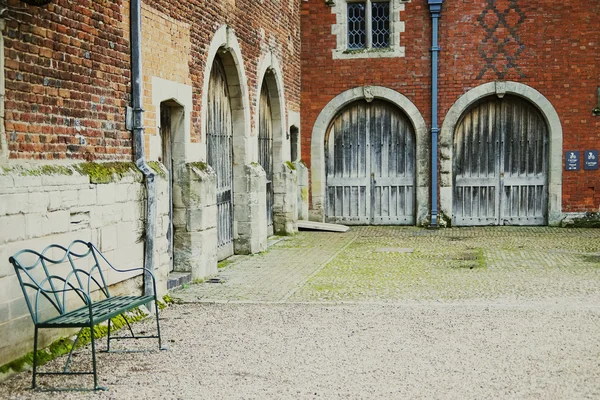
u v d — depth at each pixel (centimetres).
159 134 866
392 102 1664
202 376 559
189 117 970
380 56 1653
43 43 612
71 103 661
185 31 950
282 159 1507
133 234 774
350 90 1670
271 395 513
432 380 543
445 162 1647
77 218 657
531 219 1667
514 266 1101
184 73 949
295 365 587
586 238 1438
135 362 600
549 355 607
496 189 1672
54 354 613
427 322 734
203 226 980
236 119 1230
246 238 1244
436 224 1647
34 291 586
